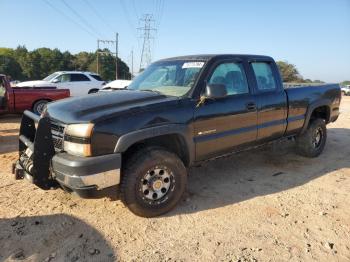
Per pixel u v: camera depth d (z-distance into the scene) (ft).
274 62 18.04
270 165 19.84
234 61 15.93
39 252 10.89
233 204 14.46
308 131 20.45
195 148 14.01
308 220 13.12
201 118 13.96
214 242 11.58
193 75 14.66
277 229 12.44
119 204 14.21
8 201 14.34
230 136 15.25
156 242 11.57
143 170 12.44
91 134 11.32
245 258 10.71
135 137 12.01
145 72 17.52
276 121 17.66
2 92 36.40
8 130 30.68
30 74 304.71
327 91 21.31
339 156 22.02
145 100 13.33
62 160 11.51
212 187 16.37
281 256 10.82
